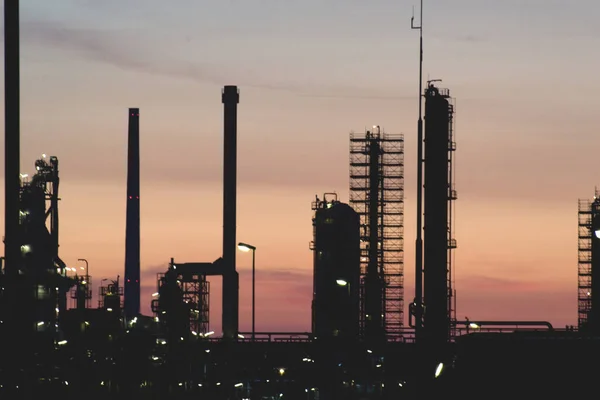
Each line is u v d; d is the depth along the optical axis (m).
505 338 182.75
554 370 177.00
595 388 174.62
